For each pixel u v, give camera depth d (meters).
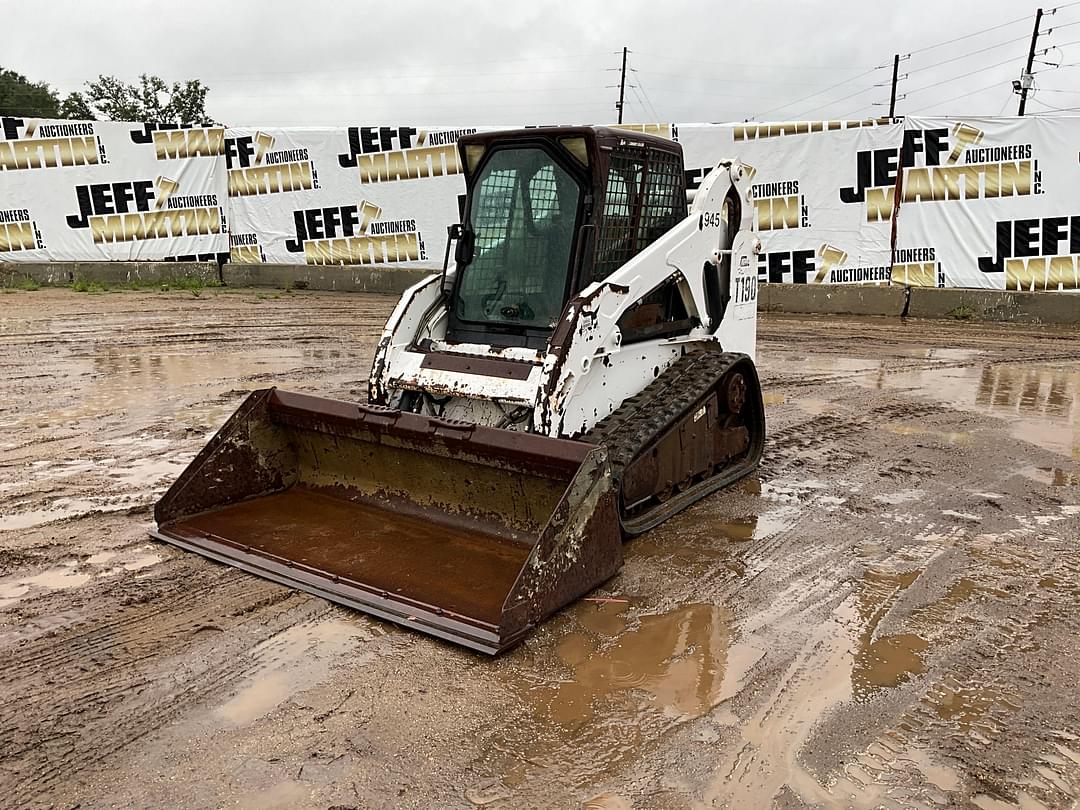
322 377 8.96
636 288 5.02
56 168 16.06
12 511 5.02
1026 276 13.78
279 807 2.58
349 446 4.88
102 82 47.88
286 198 16.47
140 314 13.10
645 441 4.77
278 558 4.27
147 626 3.69
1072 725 3.11
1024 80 30.98
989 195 13.77
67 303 14.02
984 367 10.32
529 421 4.66
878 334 12.69
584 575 4.02
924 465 6.38
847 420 7.76
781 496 5.66
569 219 4.92
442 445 4.41
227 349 10.55
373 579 4.04
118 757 2.80
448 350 5.07
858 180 14.30
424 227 16.17
